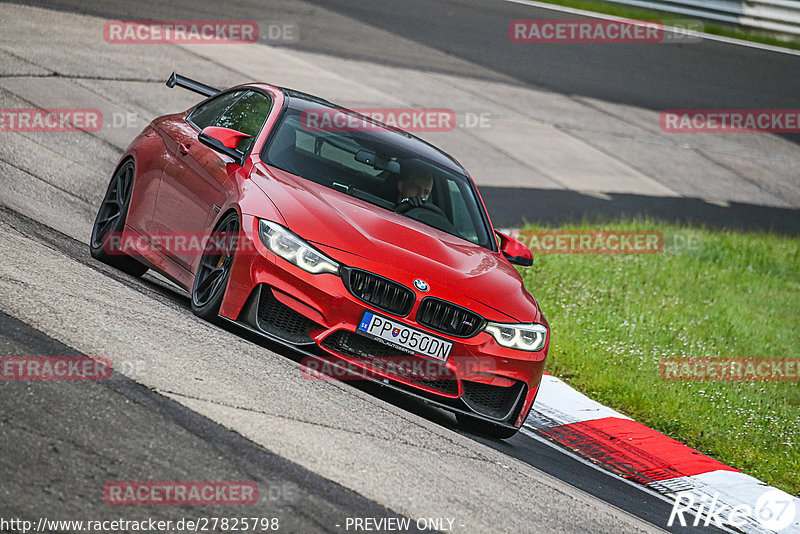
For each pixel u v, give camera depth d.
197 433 13.23
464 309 18.72
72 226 26.05
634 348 31.16
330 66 62.12
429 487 14.24
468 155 54.50
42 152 33.34
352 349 18.28
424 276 18.70
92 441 12.14
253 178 19.94
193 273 20.36
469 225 22.56
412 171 22.50
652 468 22.05
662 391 27.69
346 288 18.17
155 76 48.72
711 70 87.88
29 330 15.26
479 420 19.84
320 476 13.15
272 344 19.31
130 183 23.91
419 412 19.61
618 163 63.62
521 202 49.62
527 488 16.23
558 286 36.72
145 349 15.94
